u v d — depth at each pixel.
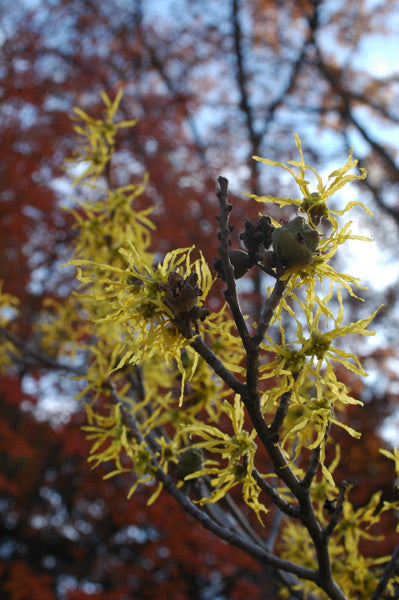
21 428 8.14
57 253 8.20
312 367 1.46
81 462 8.41
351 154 1.47
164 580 8.63
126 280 1.48
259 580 7.90
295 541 2.62
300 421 1.44
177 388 3.34
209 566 8.05
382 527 6.83
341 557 2.43
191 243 8.35
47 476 8.73
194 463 1.98
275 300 1.45
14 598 7.66
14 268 7.90
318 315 1.50
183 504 1.94
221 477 1.62
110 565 8.84
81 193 8.16
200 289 1.38
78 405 7.69
